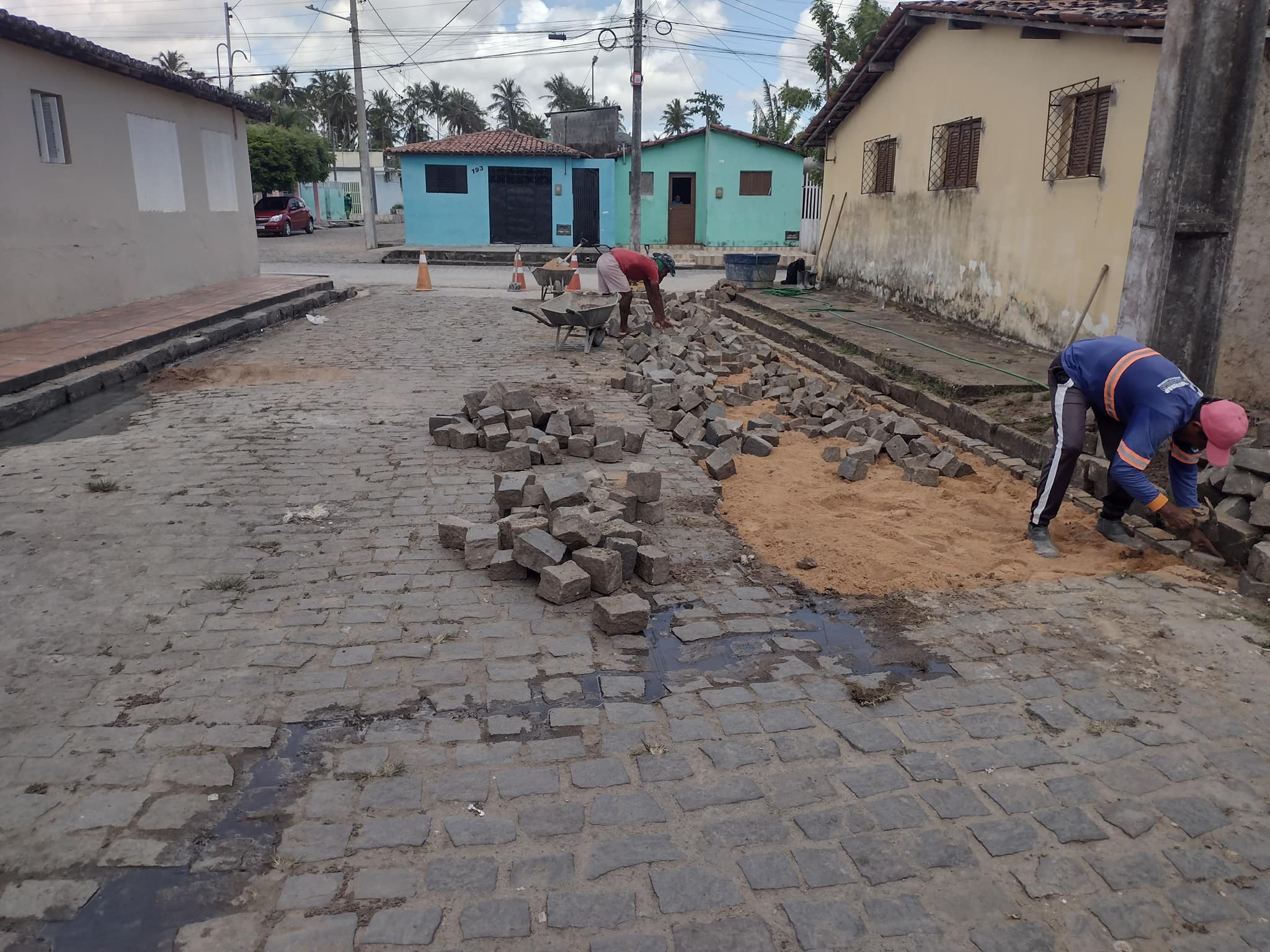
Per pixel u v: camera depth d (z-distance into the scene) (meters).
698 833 2.95
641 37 26.12
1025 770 3.29
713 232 31.45
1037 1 10.73
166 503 5.87
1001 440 7.32
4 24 10.62
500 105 90.31
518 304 16.70
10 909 2.60
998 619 4.48
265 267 25.52
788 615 4.52
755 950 2.50
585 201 31.77
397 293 19.11
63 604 4.44
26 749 3.30
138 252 14.29
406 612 4.43
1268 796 3.16
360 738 3.43
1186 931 2.59
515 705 3.67
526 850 2.87
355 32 30.31
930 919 2.62
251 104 17.67
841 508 6.19
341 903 2.64
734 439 7.42
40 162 11.88
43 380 8.92
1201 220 5.74
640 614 4.27
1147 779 3.25
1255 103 5.63
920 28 13.27
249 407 8.56
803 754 3.38
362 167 31.22
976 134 11.75
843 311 14.12
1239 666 4.02
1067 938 2.56
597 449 6.88
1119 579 4.99
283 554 5.09
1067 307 9.74
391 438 7.47
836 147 17.72
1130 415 5.10
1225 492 5.40
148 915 2.59
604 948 2.50
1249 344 7.79
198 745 3.35
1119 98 8.77
